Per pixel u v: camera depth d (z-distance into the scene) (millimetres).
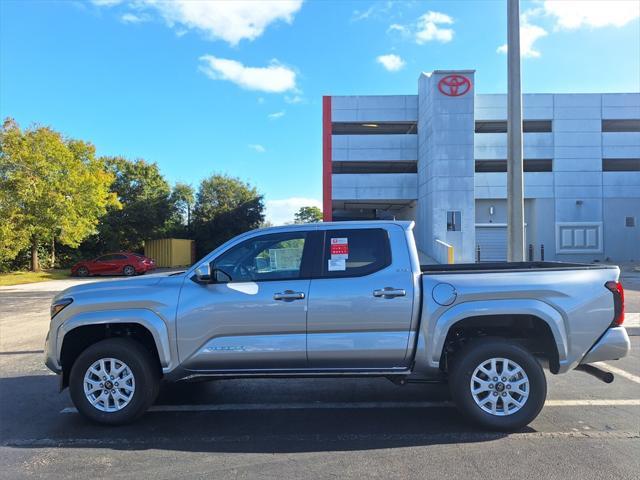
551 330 4680
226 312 4801
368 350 4754
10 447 4438
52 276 28953
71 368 5082
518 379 4676
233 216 47219
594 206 37750
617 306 4762
